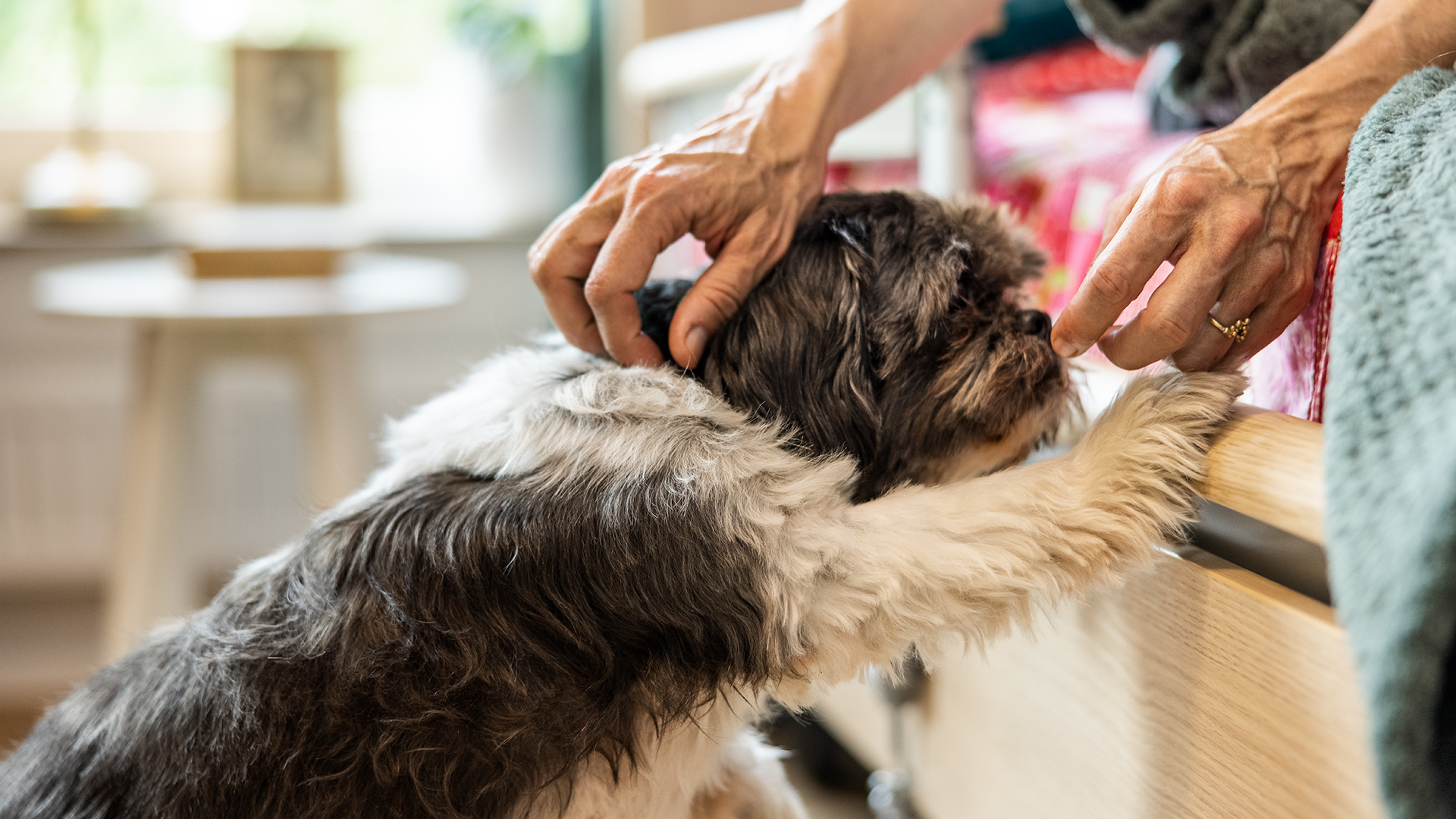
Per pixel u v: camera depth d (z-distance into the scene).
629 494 1.06
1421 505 0.54
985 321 1.23
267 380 3.33
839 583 1.03
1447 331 0.61
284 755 1.00
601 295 1.11
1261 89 1.31
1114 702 1.02
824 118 1.28
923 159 1.75
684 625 1.03
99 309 2.21
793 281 1.20
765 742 1.71
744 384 1.19
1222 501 0.88
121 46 3.62
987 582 1.00
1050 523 1.00
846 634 1.03
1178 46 1.44
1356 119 0.95
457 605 1.03
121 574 2.41
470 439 1.17
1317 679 0.74
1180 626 0.91
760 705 1.17
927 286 1.22
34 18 3.52
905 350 1.21
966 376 1.20
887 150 1.82
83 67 3.38
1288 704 0.77
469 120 3.64
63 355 3.20
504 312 3.54
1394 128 0.82
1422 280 0.66
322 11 3.74
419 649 1.02
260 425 3.35
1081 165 1.65
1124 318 1.24
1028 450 1.29
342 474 2.50
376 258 3.01
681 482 1.06
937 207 1.31
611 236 1.12
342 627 1.04
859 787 2.36
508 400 1.21
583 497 1.07
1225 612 0.85
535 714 1.02
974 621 1.03
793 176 1.22
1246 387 0.99
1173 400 0.99
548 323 3.40
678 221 1.13
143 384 2.41
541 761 1.03
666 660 1.04
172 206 3.50
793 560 1.03
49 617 3.28
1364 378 0.64
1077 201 1.61
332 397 2.49
